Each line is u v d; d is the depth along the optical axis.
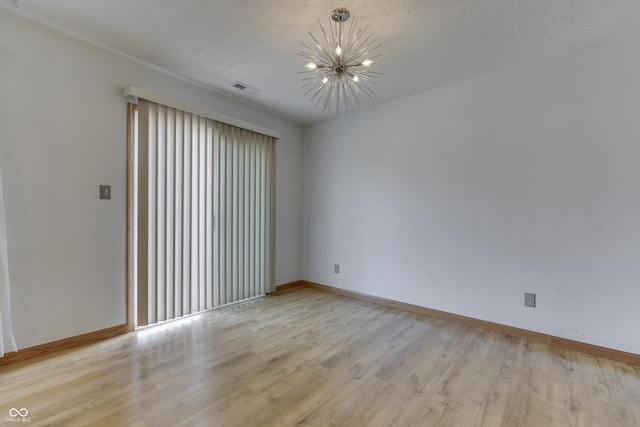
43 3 1.87
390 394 1.73
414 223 3.17
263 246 3.65
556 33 2.10
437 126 3.01
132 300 2.56
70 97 2.23
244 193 3.41
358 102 3.41
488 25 2.02
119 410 1.56
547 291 2.42
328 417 1.53
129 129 2.53
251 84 2.97
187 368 1.98
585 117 2.27
